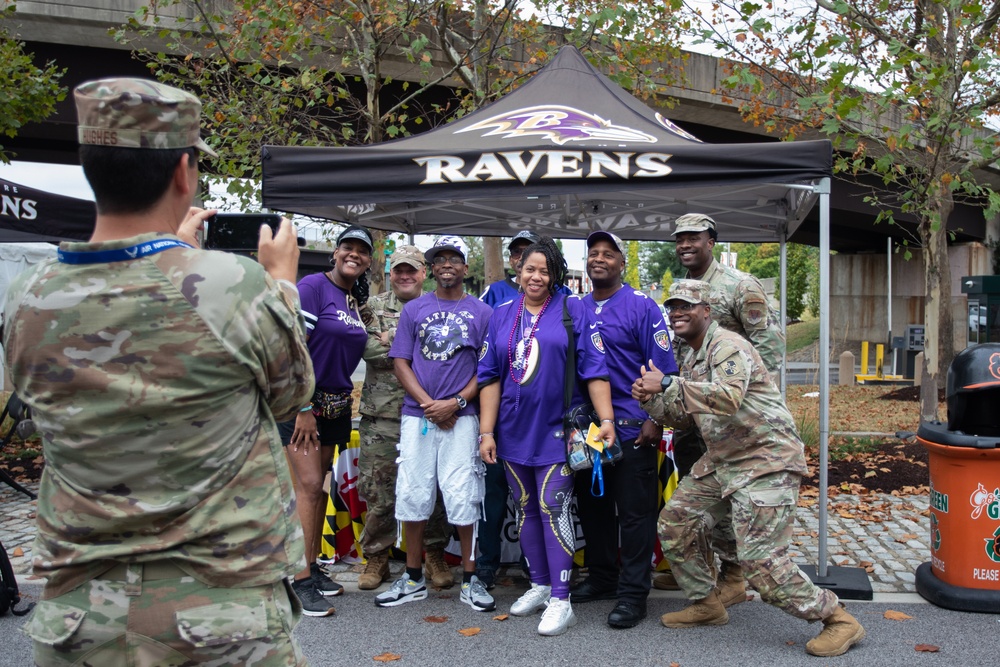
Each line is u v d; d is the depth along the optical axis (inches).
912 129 323.9
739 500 147.9
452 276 177.2
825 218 168.9
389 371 187.0
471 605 176.4
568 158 169.5
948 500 173.8
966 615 169.0
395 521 190.5
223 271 67.2
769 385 149.9
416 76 451.2
